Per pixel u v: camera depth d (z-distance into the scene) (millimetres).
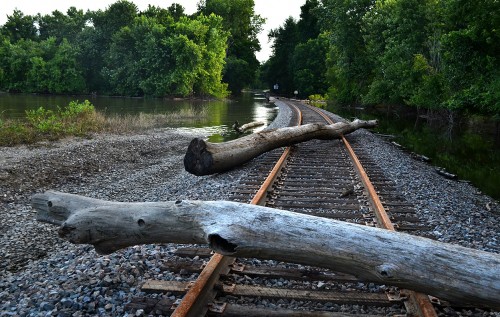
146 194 8594
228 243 3342
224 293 3520
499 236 5793
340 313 3211
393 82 32062
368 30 38062
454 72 20344
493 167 13523
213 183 8461
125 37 61094
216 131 21172
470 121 26281
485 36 17781
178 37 56781
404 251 3078
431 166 13172
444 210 6910
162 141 16938
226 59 75250
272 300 3504
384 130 23875
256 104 51969
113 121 20594
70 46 65250
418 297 3256
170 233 3641
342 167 9852
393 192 7715
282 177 8617
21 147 13438
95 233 3818
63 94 65062
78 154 12734
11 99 47031
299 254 3258
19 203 8273
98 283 3822
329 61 53375
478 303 2898
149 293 3615
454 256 2996
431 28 28016
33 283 4094
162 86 56812
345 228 3297
